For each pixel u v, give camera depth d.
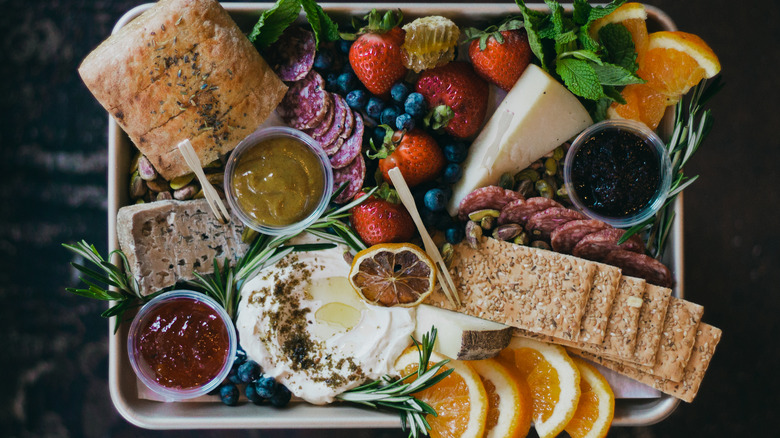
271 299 0.52
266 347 0.52
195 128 0.49
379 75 0.50
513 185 0.52
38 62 0.62
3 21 0.62
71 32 0.62
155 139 0.49
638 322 0.51
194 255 0.51
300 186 0.51
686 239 0.63
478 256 0.52
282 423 0.51
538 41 0.48
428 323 0.52
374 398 0.51
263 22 0.49
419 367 0.50
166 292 0.51
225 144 0.50
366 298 0.50
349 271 0.52
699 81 0.52
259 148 0.51
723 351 0.63
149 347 0.51
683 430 0.63
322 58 0.51
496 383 0.52
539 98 0.50
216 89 0.49
